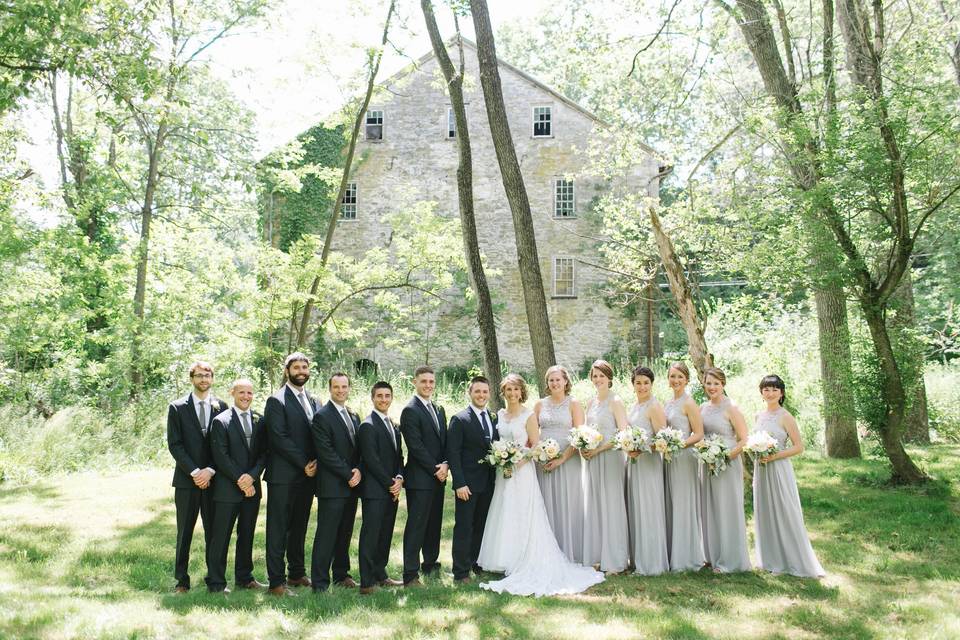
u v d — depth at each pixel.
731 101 14.09
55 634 4.50
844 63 11.09
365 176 24.27
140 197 18.47
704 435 6.41
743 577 5.97
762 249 9.34
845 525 7.73
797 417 13.73
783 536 6.15
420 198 24.00
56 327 14.38
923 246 12.32
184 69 9.52
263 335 16.30
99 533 7.64
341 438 5.61
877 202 8.71
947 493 8.93
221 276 15.20
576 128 24.12
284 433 5.60
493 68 10.23
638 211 14.15
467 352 23.83
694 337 9.00
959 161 8.30
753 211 9.51
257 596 5.43
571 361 23.88
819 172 8.90
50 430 11.75
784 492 6.20
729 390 14.76
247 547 5.72
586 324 23.94
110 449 12.28
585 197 24.03
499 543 6.08
